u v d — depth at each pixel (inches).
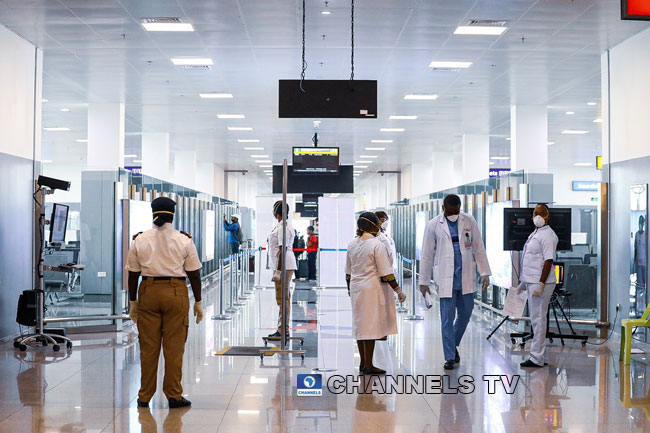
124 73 525.0
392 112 703.1
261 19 380.2
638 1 204.1
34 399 240.4
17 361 315.3
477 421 213.6
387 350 343.3
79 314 430.3
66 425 207.5
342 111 342.3
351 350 341.4
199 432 200.1
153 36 416.2
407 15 370.6
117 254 434.9
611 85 430.3
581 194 1354.6
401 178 1400.1
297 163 829.8
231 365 300.5
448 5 352.5
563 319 436.1
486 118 739.4
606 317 410.0
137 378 276.4
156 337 228.8
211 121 778.2
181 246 227.3
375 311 278.7
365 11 363.3
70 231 434.0
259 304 564.7
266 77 537.6
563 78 534.0
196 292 231.5
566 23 381.4
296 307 537.6
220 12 367.6
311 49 447.5
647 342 357.4
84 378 276.4
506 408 230.2
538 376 284.7
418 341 372.5
